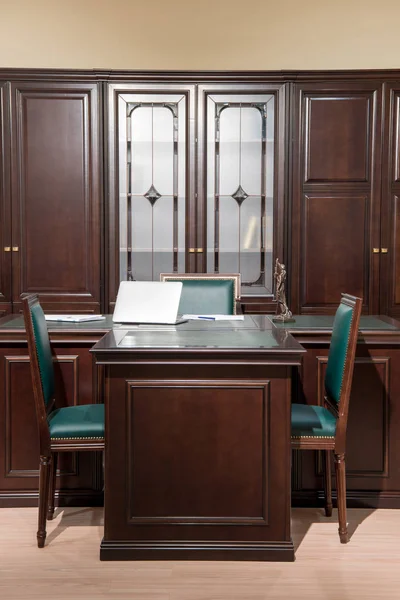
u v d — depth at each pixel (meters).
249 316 2.67
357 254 3.46
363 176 3.43
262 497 1.95
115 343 1.99
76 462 2.33
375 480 2.35
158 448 1.95
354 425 2.34
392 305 3.48
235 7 3.63
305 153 3.43
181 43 3.64
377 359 2.32
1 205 3.44
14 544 2.05
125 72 3.37
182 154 3.45
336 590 1.77
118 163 3.45
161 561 1.94
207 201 3.48
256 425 1.94
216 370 1.93
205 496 1.95
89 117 3.41
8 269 3.46
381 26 3.63
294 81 3.39
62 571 1.87
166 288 2.49
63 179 3.44
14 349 2.31
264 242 3.48
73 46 3.63
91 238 3.46
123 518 1.95
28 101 3.40
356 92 3.39
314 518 2.26
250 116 3.43
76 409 2.16
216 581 1.82
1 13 3.61
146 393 1.94
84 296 3.48
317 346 2.34
